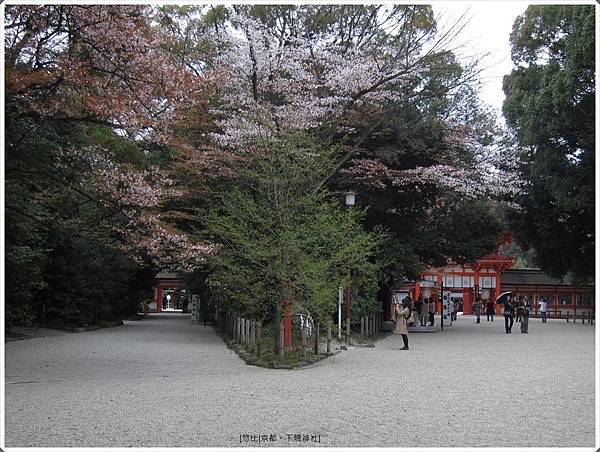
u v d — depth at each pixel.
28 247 19.00
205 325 33.66
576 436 7.18
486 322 39.97
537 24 30.36
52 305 27.00
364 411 8.48
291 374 12.38
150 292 41.94
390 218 27.44
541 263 37.06
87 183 14.21
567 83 24.94
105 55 12.19
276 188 14.94
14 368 13.32
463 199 26.95
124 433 7.15
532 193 32.12
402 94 23.28
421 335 26.23
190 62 21.55
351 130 22.31
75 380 11.35
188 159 18.92
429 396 9.70
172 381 11.18
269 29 24.09
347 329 20.34
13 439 6.87
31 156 13.58
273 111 21.53
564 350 18.33
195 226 21.06
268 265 14.49
